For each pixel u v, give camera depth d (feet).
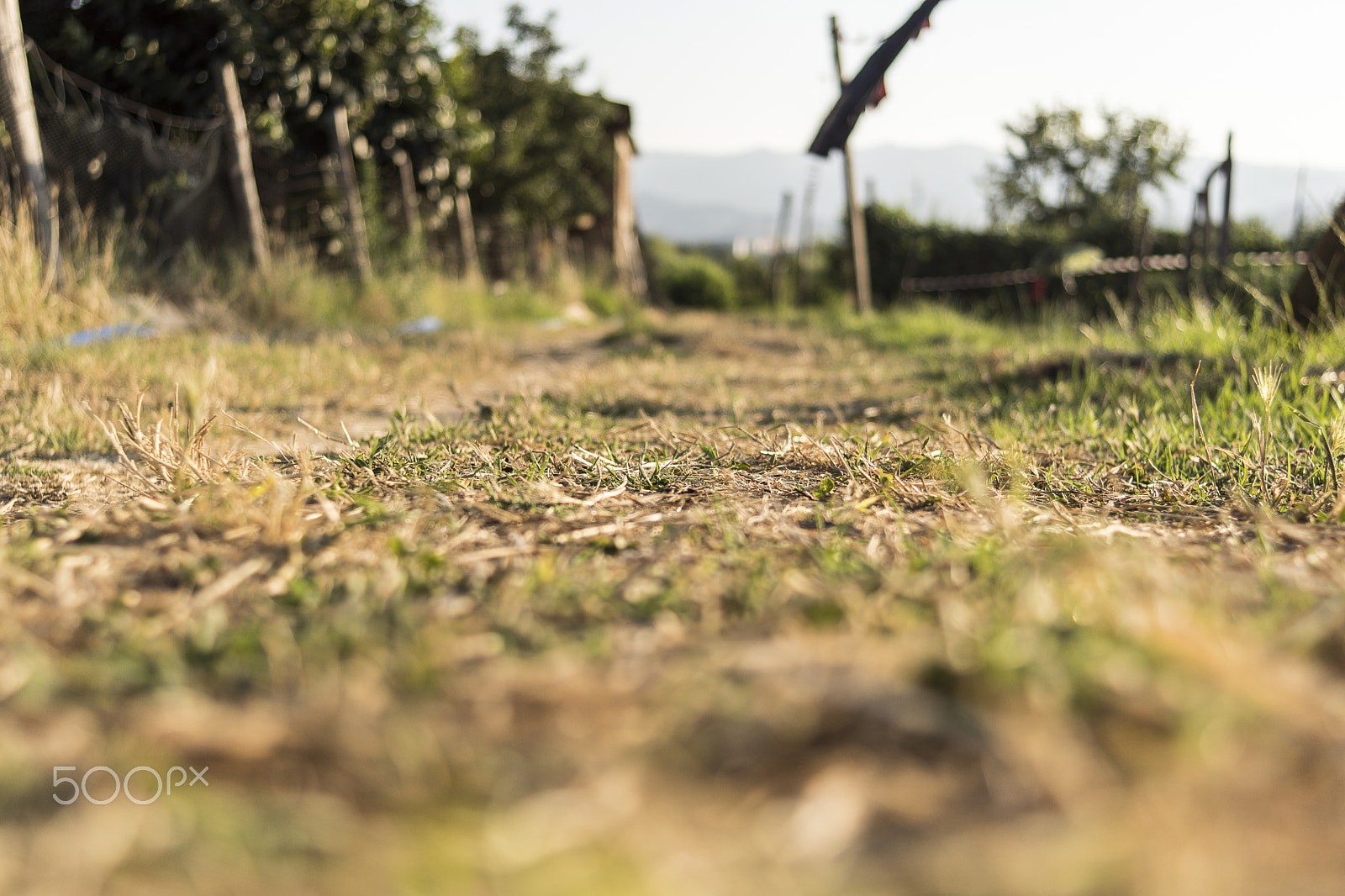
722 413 14.44
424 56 41.57
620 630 4.01
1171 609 3.73
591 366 22.81
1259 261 35.04
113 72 32.68
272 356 19.75
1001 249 68.44
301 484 6.65
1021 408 13.73
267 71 34.78
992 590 4.36
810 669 3.08
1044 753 2.61
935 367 22.86
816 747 2.79
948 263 70.74
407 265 39.93
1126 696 2.92
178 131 33.32
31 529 5.97
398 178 45.37
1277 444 9.50
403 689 3.31
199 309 27.20
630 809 2.52
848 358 27.12
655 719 2.98
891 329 42.52
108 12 32.50
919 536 6.08
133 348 18.33
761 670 3.14
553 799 2.57
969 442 9.21
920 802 2.54
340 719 2.99
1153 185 99.09
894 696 2.84
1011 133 103.65
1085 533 6.07
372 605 4.37
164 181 30.48
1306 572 5.06
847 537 6.06
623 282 87.04
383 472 8.21
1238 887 2.15
